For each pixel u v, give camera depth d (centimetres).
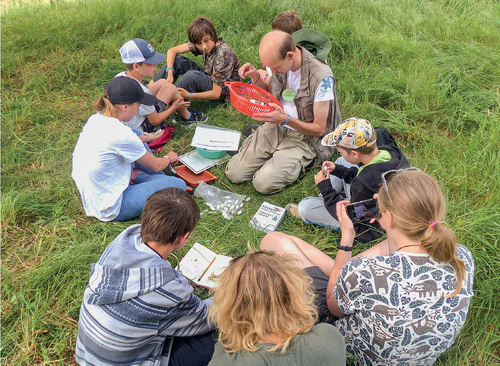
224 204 330
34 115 419
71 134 404
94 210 303
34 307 250
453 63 447
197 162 367
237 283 145
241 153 358
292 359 135
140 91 296
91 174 287
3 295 259
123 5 586
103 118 290
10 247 296
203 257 276
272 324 139
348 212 257
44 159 375
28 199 323
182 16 570
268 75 378
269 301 140
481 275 247
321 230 305
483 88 419
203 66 506
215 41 417
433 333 158
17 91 458
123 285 181
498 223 268
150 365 193
